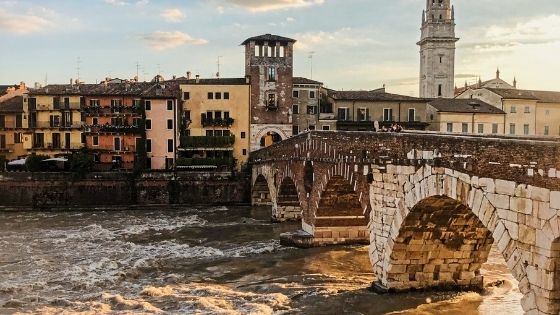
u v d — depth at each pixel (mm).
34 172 85000
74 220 72250
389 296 34250
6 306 34156
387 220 34562
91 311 32812
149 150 95188
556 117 105250
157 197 87062
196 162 93125
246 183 89062
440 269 34812
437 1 140625
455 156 27172
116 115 98062
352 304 33250
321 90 105438
